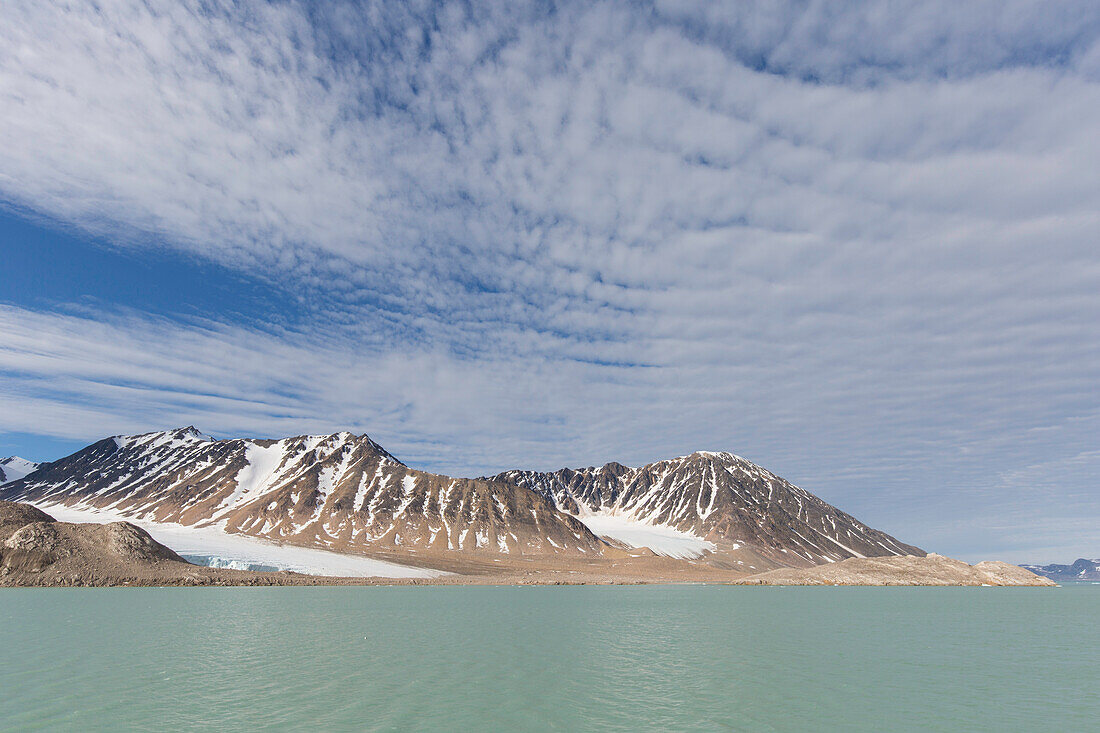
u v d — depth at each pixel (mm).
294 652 44219
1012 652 49875
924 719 28828
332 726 26266
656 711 29266
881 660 44625
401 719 27359
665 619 72562
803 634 59344
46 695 31141
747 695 32719
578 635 55938
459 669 38531
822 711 29797
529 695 31922
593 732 25812
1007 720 28859
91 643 46938
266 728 25969
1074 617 84625
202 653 43344
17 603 79062
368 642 49344
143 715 27781
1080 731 27078
